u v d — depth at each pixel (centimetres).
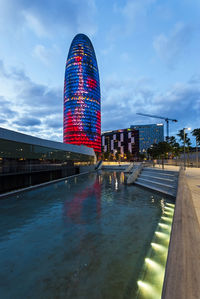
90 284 378
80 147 3556
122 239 605
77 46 14988
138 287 361
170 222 779
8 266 451
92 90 14650
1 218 840
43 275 413
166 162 5300
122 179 2658
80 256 497
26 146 1731
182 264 148
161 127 18912
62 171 2602
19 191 1488
